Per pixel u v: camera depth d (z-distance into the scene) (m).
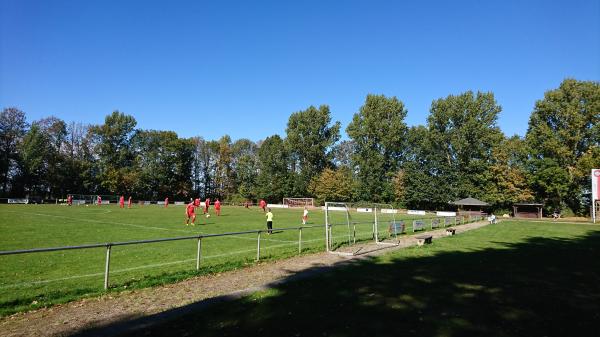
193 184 108.12
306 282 11.07
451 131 78.88
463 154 77.50
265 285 10.68
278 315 7.89
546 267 14.55
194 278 11.95
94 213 44.22
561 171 65.62
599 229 36.66
